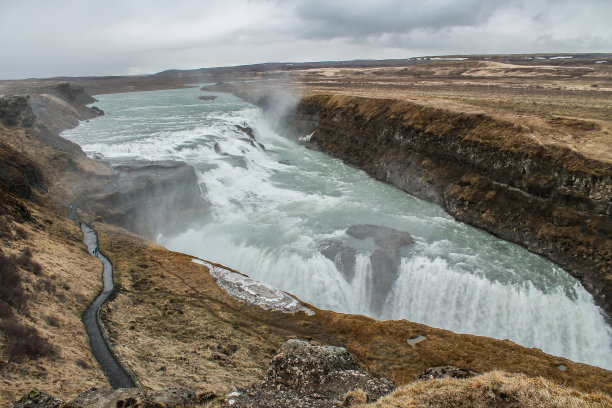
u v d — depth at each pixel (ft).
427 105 220.02
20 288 81.41
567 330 115.03
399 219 167.32
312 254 137.18
